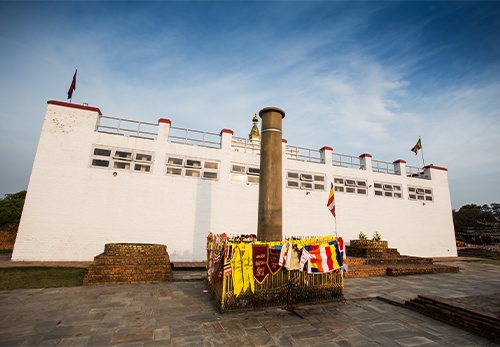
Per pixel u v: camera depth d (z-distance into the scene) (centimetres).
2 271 1113
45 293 912
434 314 778
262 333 645
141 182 1598
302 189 2022
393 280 1308
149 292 970
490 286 1195
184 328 660
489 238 3941
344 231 2100
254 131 2803
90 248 1440
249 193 1836
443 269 1565
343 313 806
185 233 1636
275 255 834
